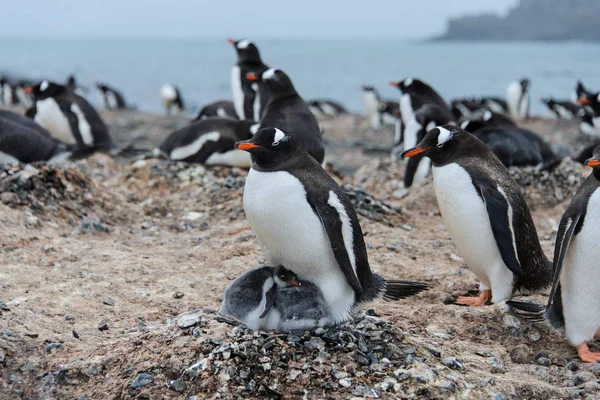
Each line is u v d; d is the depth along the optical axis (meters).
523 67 93.12
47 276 6.49
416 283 5.44
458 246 6.32
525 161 10.73
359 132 22.97
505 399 4.52
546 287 6.38
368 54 140.00
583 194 5.14
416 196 10.15
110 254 7.18
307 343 4.74
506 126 11.89
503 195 5.95
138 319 5.77
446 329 5.72
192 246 7.75
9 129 8.93
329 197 4.87
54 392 4.71
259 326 4.86
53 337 5.32
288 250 4.93
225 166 10.86
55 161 9.41
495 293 6.15
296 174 4.88
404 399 4.38
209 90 47.66
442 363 4.82
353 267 4.89
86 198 8.78
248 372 4.53
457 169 6.08
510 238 5.86
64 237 7.81
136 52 133.00
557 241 5.29
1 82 31.52
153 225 8.76
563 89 57.91
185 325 4.91
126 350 4.87
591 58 130.12
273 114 10.34
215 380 4.48
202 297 6.30
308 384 4.48
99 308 5.96
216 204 9.31
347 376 4.53
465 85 61.59
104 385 4.66
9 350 5.07
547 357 5.38
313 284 5.02
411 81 14.04
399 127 14.90
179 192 9.82
